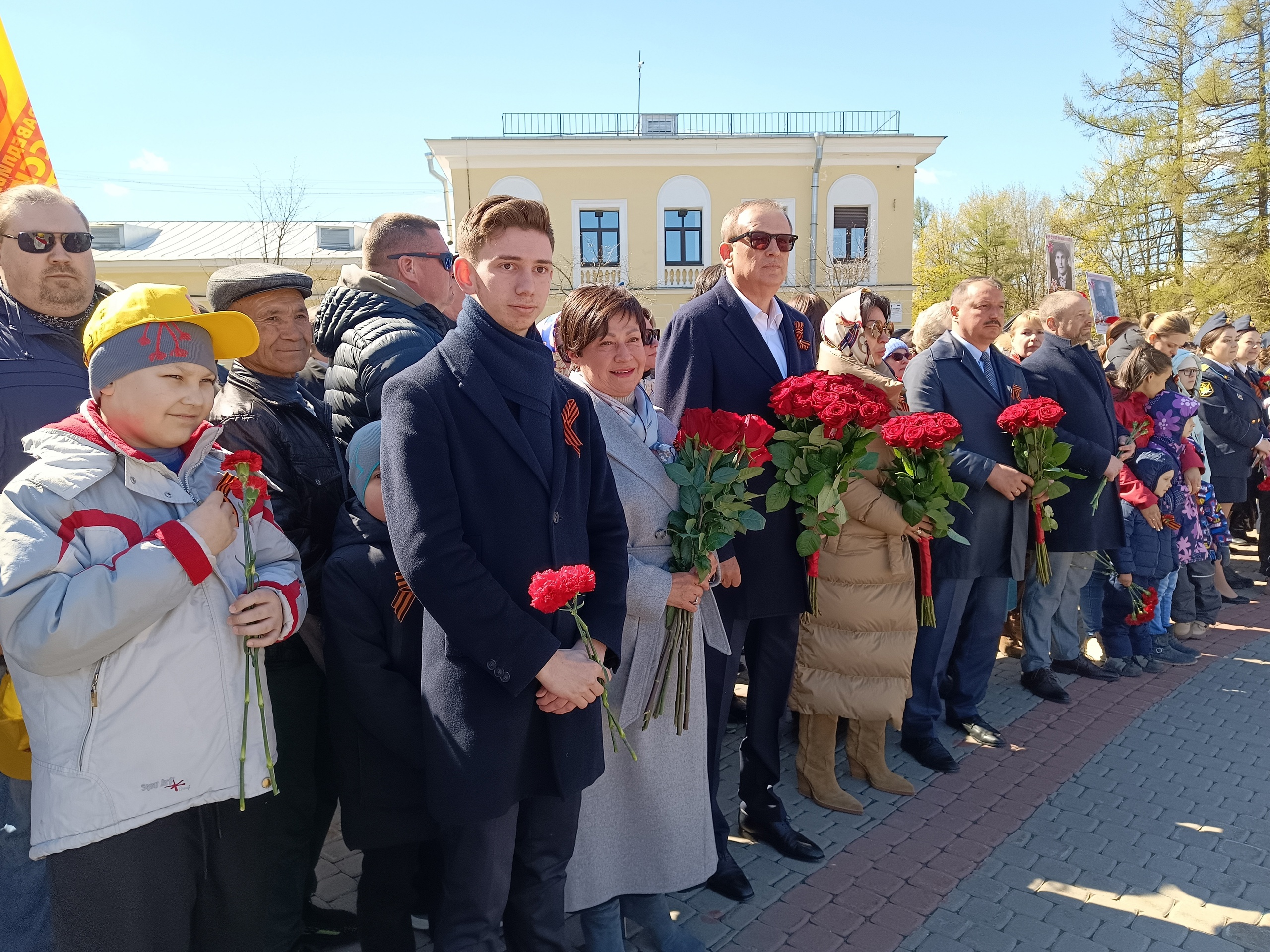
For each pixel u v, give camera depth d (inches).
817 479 115.7
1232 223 974.4
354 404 107.5
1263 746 165.8
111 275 932.6
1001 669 211.0
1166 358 210.1
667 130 928.3
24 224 91.4
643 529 104.5
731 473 101.9
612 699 100.9
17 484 70.4
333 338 117.8
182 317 74.4
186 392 74.5
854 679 139.6
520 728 78.5
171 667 72.6
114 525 72.0
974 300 166.2
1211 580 234.7
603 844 101.0
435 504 76.1
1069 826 137.0
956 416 163.9
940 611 158.2
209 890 82.1
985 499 158.1
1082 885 121.1
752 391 125.3
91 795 69.3
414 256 125.7
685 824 104.3
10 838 87.7
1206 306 941.2
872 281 930.1
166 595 69.9
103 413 75.4
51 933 88.1
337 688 91.0
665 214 916.6
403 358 104.5
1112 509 188.5
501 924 82.7
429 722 79.9
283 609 78.8
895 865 125.8
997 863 126.5
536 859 85.9
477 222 80.8
